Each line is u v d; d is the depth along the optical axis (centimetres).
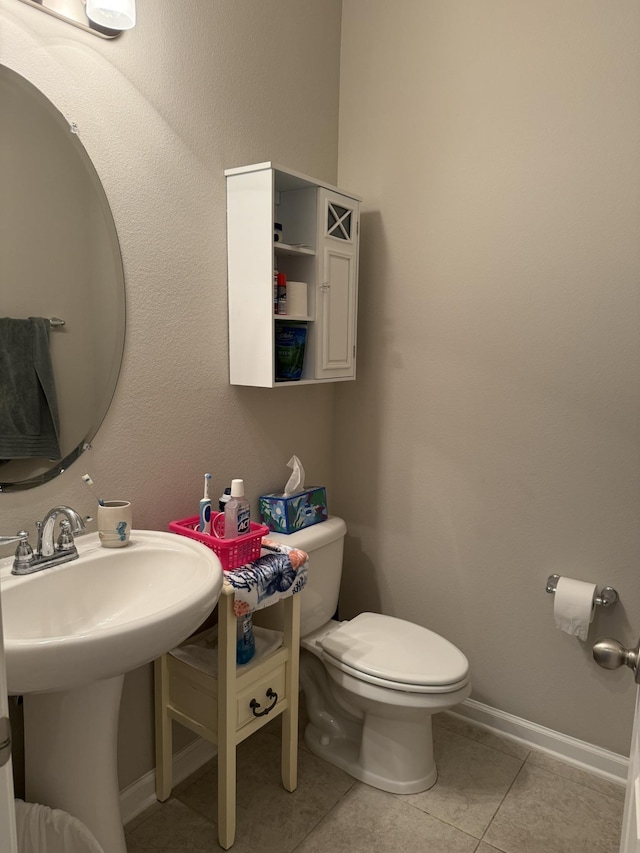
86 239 140
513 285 190
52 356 136
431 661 173
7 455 129
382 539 228
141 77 149
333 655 177
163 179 157
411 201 207
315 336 193
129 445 156
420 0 197
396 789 177
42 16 126
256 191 168
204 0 163
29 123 126
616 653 81
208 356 176
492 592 205
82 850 122
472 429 203
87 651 97
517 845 160
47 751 125
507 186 187
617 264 172
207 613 119
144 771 171
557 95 176
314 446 226
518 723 204
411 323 212
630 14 163
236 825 164
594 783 185
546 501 191
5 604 115
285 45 192
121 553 137
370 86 212
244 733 159
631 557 179
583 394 182
